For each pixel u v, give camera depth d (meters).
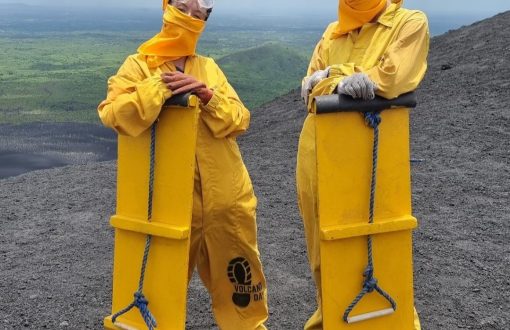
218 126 2.88
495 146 7.84
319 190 2.54
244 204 3.09
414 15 2.72
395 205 2.64
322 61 3.02
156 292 2.76
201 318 4.09
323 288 2.62
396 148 2.60
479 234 5.30
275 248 5.27
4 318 4.11
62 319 4.09
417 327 3.12
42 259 5.22
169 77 2.58
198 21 2.86
